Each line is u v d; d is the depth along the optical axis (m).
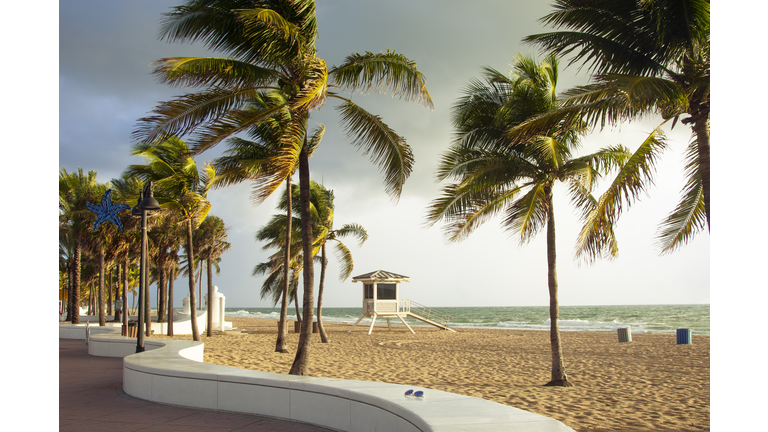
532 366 15.89
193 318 22.03
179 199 21.12
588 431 7.30
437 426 3.72
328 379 6.22
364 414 5.11
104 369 11.59
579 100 8.87
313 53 10.11
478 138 12.26
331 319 90.12
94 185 26.17
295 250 25.55
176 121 9.55
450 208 12.13
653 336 30.84
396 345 24.28
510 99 11.58
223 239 30.09
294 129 8.73
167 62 8.84
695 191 10.73
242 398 6.52
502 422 3.86
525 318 82.88
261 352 18.91
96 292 65.69
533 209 12.70
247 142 16.80
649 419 8.07
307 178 10.70
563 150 11.50
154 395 7.41
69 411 6.76
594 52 8.84
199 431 5.58
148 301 23.05
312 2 9.72
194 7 9.23
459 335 32.94
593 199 11.98
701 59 8.09
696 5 7.69
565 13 9.14
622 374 13.89
